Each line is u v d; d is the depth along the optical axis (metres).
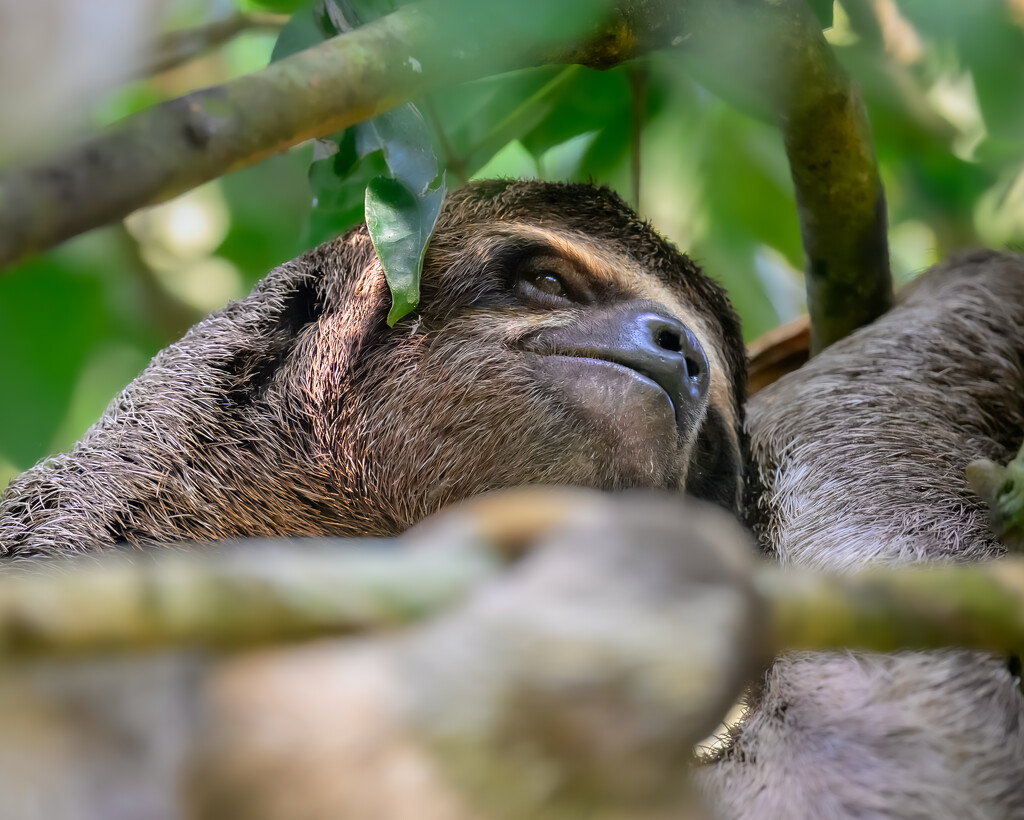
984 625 3.65
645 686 3.40
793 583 3.64
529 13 6.65
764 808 8.48
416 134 8.89
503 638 3.48
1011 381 11.88
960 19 8.63
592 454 9.54
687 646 3.41
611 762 3.43
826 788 8.31
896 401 11.52
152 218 17.72
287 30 9.84
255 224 16.47
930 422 11.37
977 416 11.59
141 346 16.25
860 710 8.66
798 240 16.31
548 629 3.46
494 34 6.57
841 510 10.59
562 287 10.59
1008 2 8.43
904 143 13.61
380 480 10.25
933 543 9.95
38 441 13.20
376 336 10.33
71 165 4.11
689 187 15.96
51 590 3.02
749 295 16.52
